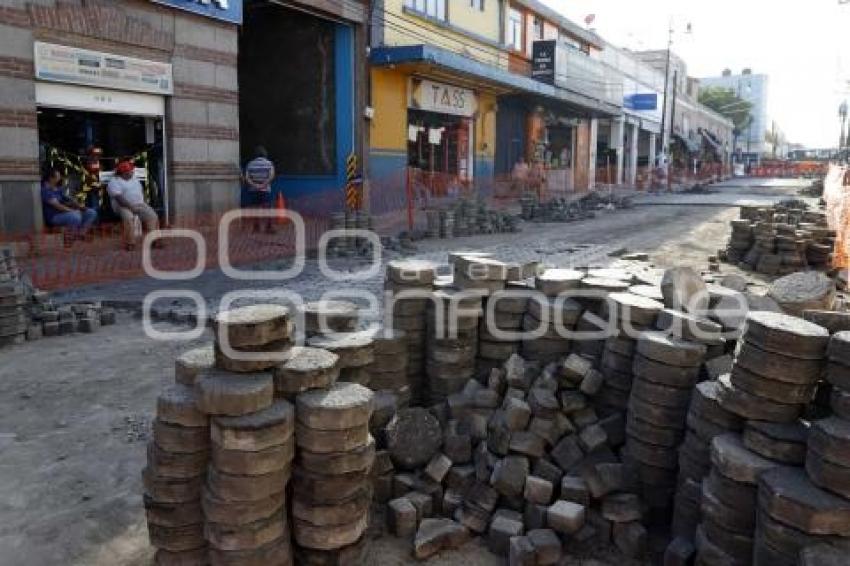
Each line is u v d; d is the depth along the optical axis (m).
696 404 3.60
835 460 2.82
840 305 5.89
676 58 60.31
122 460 4.50
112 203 12.66
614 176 42.03
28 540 3.61
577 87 31.77
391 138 21.62
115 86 12.98
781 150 143.38
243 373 3.23
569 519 3.67
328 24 19.88
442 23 23.64
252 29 21.09
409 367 4.91
